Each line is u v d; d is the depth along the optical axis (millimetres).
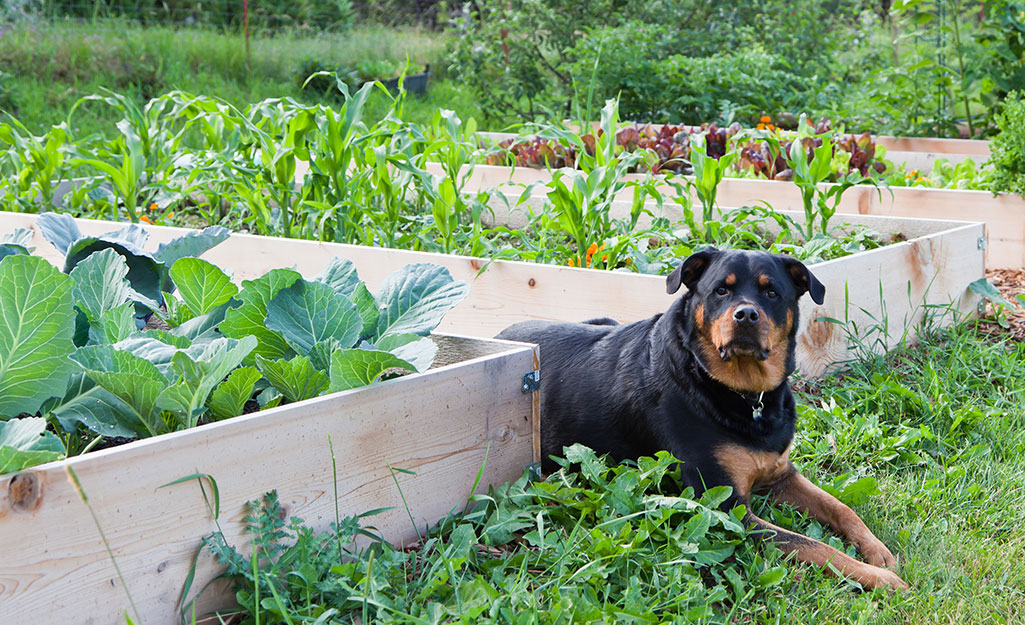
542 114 13109
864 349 4664
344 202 5379
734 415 3061
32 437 2205
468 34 13258
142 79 13477
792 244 5848
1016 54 9625
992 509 3168
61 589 2102
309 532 2490
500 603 2334
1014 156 6500
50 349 2439
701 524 2719
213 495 2344
